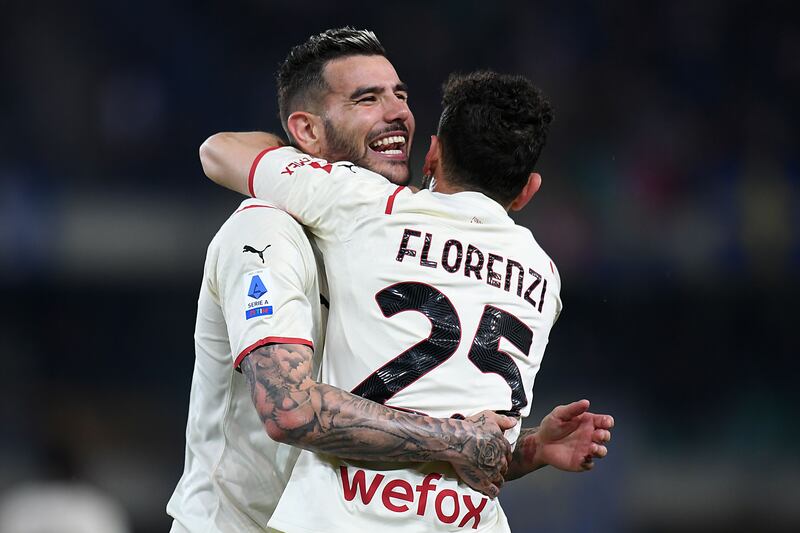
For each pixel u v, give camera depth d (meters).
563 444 10.47
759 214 37.19
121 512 29.62
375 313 9.04
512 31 41.50
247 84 40.88
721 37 41.53
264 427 9.29
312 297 9.53
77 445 30.12
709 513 30.45
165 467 31.31
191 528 10.06
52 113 39.12
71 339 33.69
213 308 9.91
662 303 34.88
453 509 8.98
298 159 9.74
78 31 40.19
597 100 40.28
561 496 24.73
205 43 40.88
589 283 35.22
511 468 10.76
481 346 9.15
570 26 41.59
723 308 34.88
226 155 10.04
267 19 41.25
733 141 39.69
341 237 9.32
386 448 8.63
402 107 10.50
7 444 31.03
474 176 9.91
